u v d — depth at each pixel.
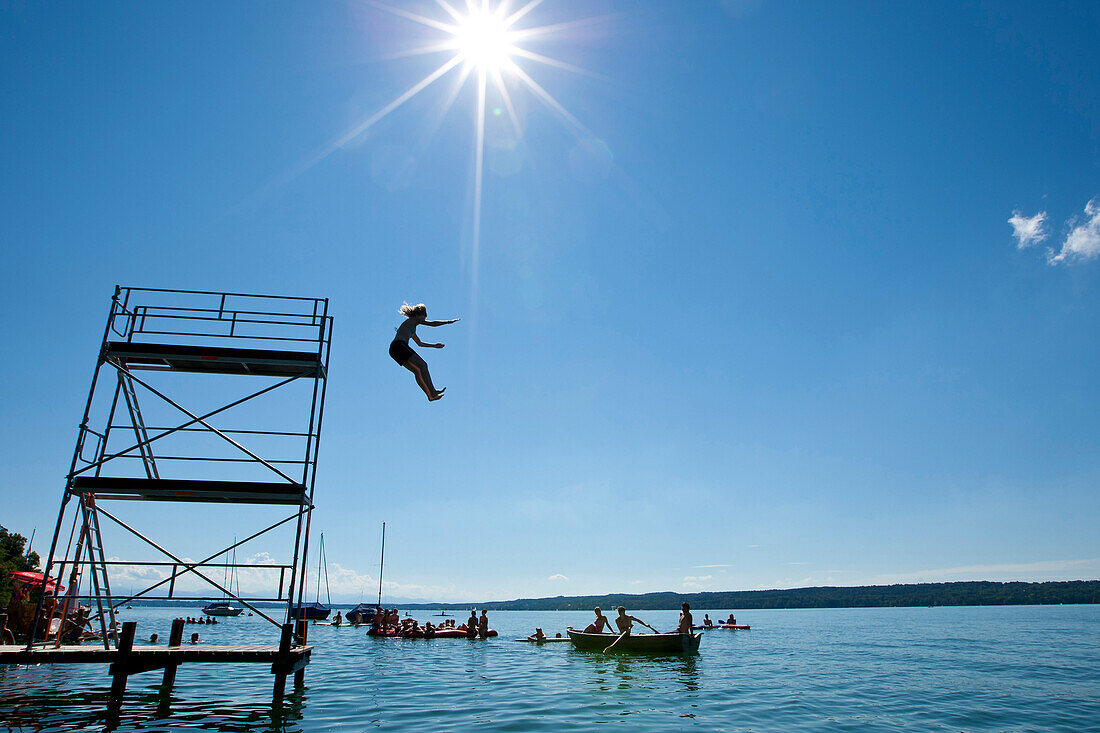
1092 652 28.84
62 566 10.98
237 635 39.62
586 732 10.38
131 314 12.12
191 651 10.70
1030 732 11.23
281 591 11.27
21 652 9.76
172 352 11.62
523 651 27.27
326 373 12.53
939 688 16.75
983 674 20.22
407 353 9.72
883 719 12.17
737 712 12.53
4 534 42.62
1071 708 13.71
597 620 27.30
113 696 11.04
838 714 12.60
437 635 35.84
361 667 20.66
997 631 48.09
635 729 10.70
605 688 15.80
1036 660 25.08
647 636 23.97
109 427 11.90
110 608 12.09
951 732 11.10
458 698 13.88
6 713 10.49
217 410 12.12
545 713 12.10
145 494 11.27
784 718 12.02
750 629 53.53
